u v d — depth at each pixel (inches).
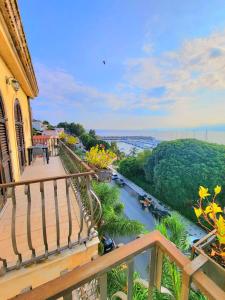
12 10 108.9
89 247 96.7
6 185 74.0
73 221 119.6
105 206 275.4
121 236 246.7
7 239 101.5
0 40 121.6
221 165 596.7
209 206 76.8
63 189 179.2
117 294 50.9
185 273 26.2
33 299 23.5
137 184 991.6
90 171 104.1
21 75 198.5
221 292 22.8
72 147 520.1
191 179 632.4
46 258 86.5
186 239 181.3
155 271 34.2
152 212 625.6
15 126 201.8
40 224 116.2
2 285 75.8
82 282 26.6
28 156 309.7
